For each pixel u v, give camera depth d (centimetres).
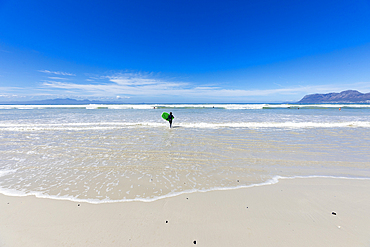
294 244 253
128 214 314
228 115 2161
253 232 275
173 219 302
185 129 1173
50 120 1622
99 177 464
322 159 605
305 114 2267
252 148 736
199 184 428
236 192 391
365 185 423
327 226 286
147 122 1511
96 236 266
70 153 668
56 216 309
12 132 1062
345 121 1560
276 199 364
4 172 493
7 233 273
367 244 251
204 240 260
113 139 892
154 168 527
